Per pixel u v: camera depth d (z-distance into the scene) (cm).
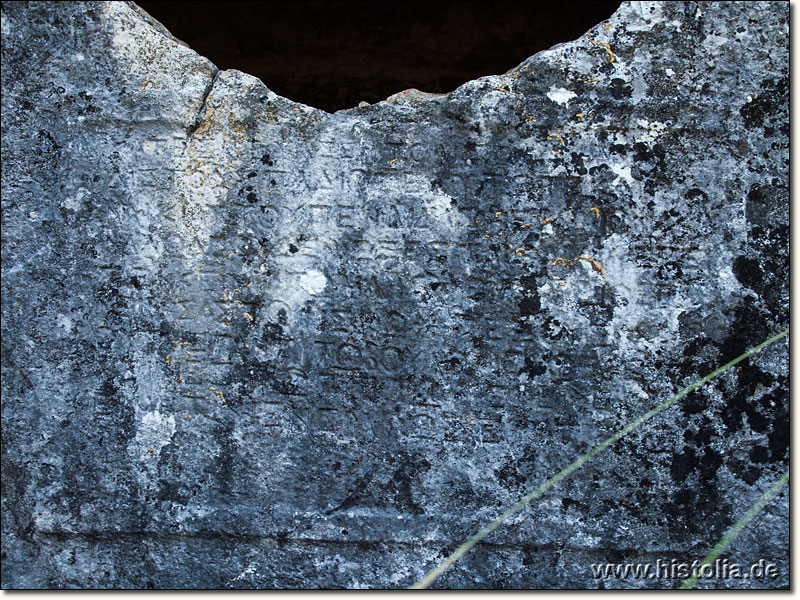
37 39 198
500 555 205
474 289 200
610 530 202
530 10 365
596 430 200
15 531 207
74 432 205
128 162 200
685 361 198
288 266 201
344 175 200
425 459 203
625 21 194
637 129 195
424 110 198
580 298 198
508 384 201
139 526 206
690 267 197
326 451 204
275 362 203
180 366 204
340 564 207
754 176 195
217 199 201
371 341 202
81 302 203
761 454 200
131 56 198
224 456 205
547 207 197
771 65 194
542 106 196
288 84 384
